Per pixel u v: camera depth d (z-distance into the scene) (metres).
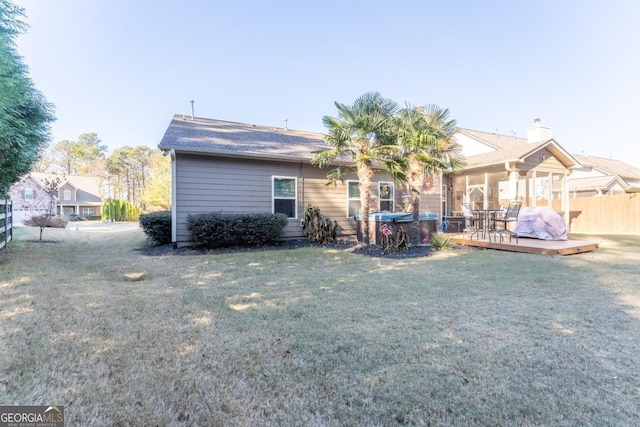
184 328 2.96
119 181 41.91
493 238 9.18
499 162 11.17
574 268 5.78
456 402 1.88
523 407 1.83
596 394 1.96
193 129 10.29
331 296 4.05
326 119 7.81
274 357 2.43
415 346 2.61
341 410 1.82
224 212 8.86
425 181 12.23
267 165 9.47
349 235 10.84
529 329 2.96
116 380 2.08
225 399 1.90
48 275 4.94
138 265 6.09
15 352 2.39
